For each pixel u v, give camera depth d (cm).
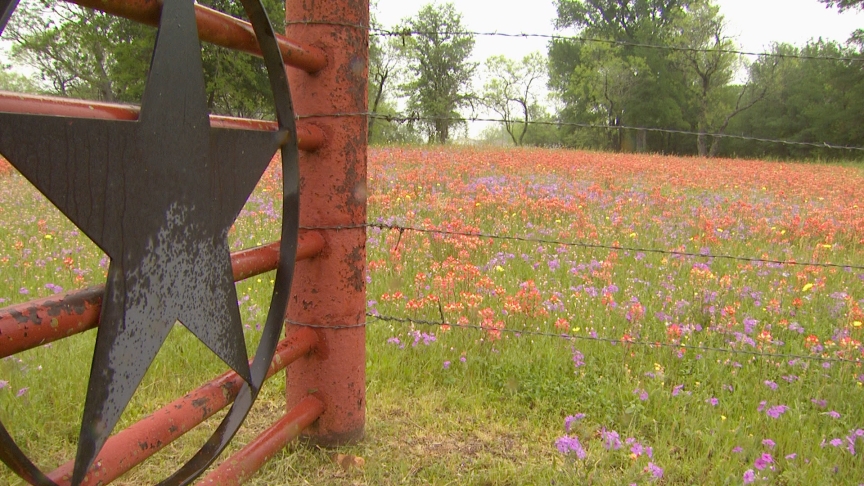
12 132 111
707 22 5247
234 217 171
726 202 1046
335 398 260
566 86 6725
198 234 157
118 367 135
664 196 1062
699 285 504
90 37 2750
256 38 189
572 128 5981
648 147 5666
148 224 140
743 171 1844
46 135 117
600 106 6000
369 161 1395
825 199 1245
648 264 574
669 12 6438
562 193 1059
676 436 296
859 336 428
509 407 315
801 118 5012
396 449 271
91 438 131
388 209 812
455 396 319
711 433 290
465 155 1667
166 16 141
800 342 412
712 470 260
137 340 139
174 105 146
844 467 271
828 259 660
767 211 994
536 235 697
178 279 151
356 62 241
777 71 5041
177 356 342
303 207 248
